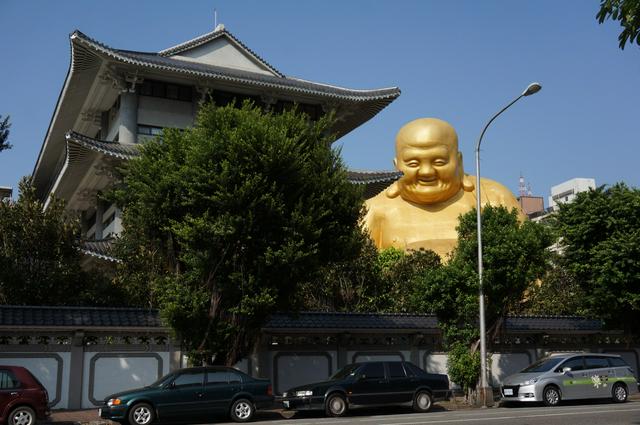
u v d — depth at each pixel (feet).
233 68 126.62
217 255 67.67
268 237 68.13
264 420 66.08
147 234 72.13
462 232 89.10
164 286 69.77
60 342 75.00
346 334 88.63
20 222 88.43
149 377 77.82
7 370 57.36
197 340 69.26
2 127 62.34
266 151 66.59
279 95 123.03
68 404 73.31
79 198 126.93
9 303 85.56
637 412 63.31
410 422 56.18
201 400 61.98
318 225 70.08
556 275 119.85
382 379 71.15
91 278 91.50
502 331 91.45
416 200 166.61
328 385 68.69
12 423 55.93
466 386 81.05
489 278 81.61
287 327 84.23
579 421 55.06
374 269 113.80
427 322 93.91
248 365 83.87
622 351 106.83
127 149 100.42
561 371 77.10
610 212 95.86
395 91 127.65
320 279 107.45
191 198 67.05
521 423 54.03
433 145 164.96
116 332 77.25
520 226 87.61
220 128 68.90
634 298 92.02
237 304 69.41
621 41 31.58
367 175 119.85
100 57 105.60
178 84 118.32
